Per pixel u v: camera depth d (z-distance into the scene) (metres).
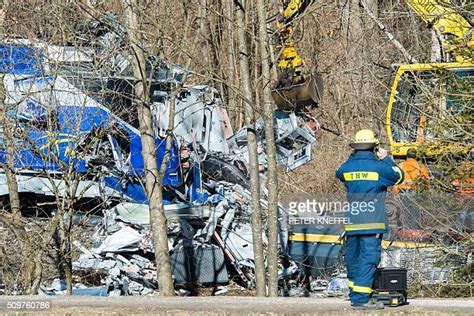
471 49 33.41
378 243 19.45
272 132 28.61
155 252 28.02
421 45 40.06
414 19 41.34
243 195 36.66
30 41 30.97
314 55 46.47
